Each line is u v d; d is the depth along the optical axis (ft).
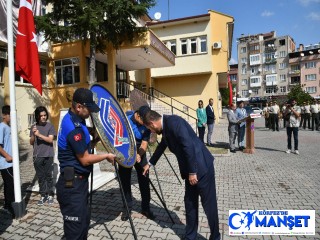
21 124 42.22
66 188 8.80
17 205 14.05
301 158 29.09
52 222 13.74
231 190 18.57
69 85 48.47
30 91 44.62
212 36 73.36
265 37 270.46
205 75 75.56
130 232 12.60
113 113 11.66
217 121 76.13
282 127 68.64
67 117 9.00
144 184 14.15
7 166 14.55
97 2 34.86
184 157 10.79
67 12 34.86
